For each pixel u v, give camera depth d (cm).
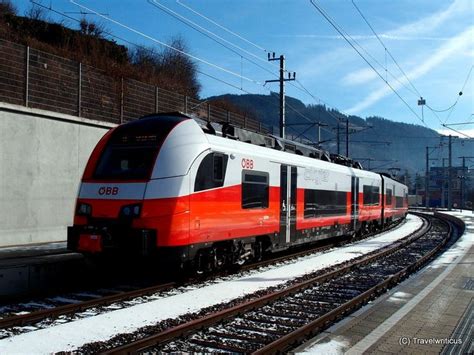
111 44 3092
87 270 1201
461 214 5525
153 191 1027
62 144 1753
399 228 3525
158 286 1073
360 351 619
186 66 4491
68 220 1778
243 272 1338
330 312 823
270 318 855
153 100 2375
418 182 11006
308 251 1823
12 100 1731
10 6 2962
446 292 1025
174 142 1076
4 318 769
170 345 682
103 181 1084
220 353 656
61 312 842
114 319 807
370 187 2634
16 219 1582
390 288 1133
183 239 1034
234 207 1224
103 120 2061
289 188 1554
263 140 1512
